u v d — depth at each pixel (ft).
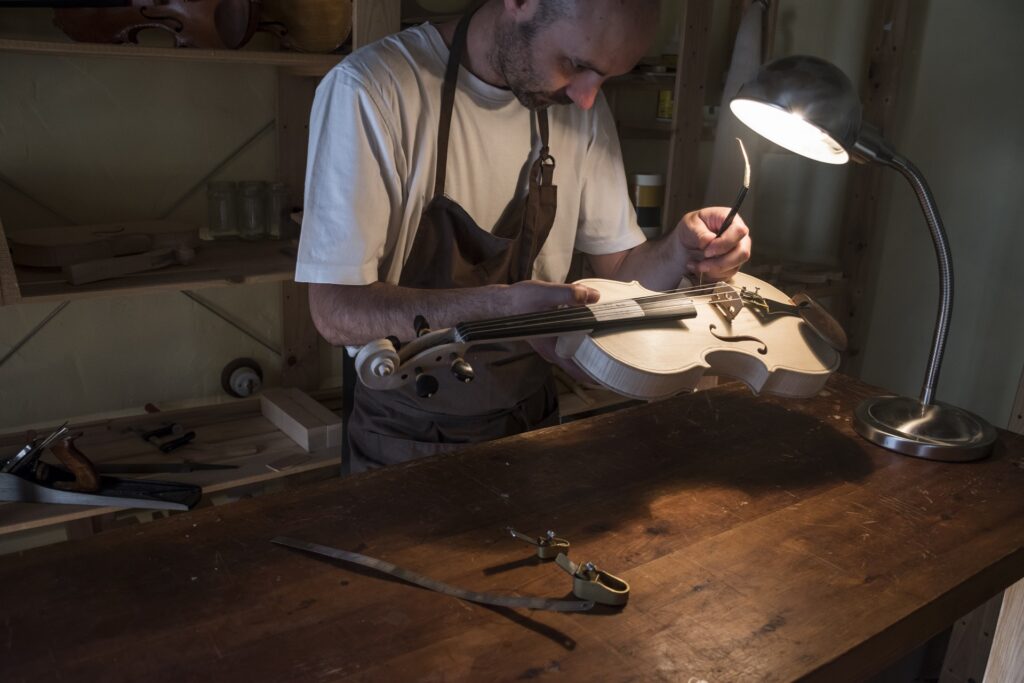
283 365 9.31
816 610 3.50
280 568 3.63
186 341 8.77
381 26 7.25
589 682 3.01
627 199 6.33
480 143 5.49
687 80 8.95
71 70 7.59
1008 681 4.88
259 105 8.61
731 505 4.34
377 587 3.52
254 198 8.30
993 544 4.08
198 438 8.18
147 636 3.16
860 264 11.30
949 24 10.94
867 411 5.41
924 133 11.43
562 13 4.43
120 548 3.74
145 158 8.15
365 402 5.99
